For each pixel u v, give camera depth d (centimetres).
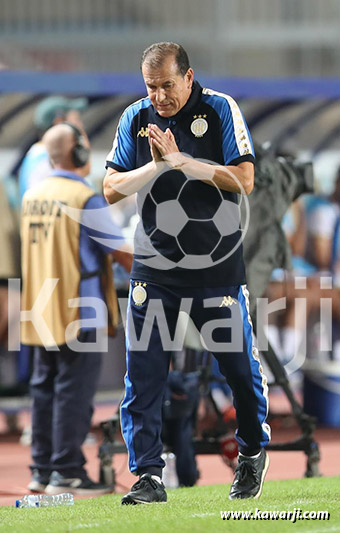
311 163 2345
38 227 2252
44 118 3234
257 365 1641
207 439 2267
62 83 3425
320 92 3653
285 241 2294
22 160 3378
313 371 3800
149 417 1625
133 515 1470
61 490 2206
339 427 3725
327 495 1780
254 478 1672
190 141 1605
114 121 3569
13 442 3359
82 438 2230
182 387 2125
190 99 1593
